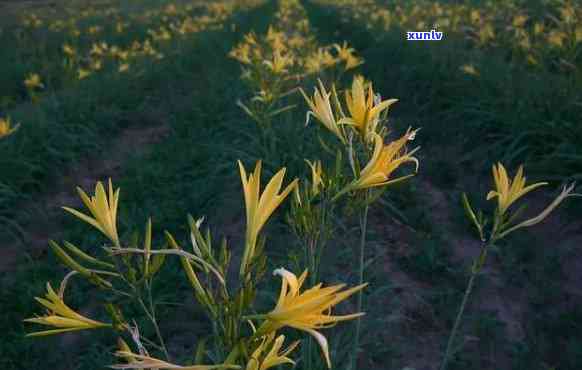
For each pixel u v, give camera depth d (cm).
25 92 1024
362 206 187
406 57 920
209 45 1275
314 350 262
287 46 807
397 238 455
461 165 585
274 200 122
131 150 694
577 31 571
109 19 1975
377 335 331
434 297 377
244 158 547
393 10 1480
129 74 924
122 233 484
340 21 1554
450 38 855
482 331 338
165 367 105
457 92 705
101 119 772
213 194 536
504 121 564
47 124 656
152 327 356
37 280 421
